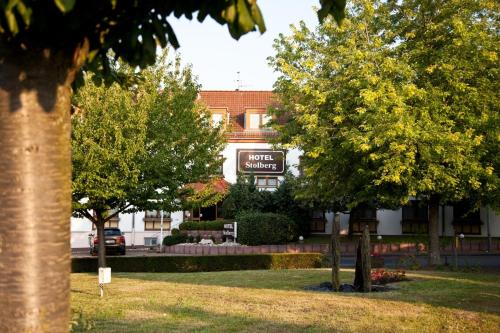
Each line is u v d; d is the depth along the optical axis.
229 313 9.72
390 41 19.48
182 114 18.72
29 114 2.35
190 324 8.78
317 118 19.14
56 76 2.44
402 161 16.86
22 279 2.31
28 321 2.30
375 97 16.28
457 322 8.78
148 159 17.50
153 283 14.79
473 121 17.11
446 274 16.27
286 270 18.64
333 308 10.10
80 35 2.50
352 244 31.67
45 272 2.35
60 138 2.45
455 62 17.45
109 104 16.59
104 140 16.56
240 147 38.38
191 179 18.94
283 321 8.98
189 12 2.81
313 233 36.75
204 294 12.16
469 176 17.34
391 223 36.31
